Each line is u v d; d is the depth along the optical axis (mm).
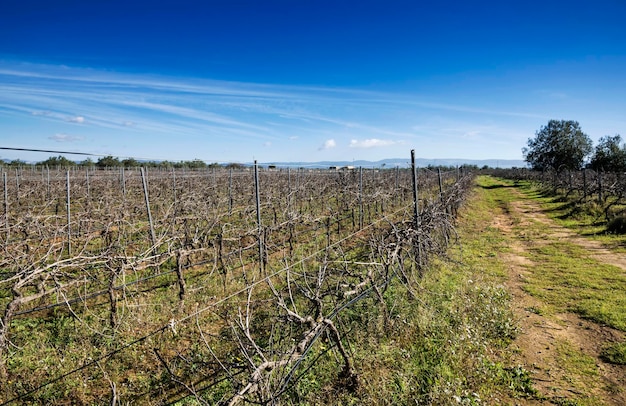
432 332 5660
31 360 5172
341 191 16578
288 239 12031
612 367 5098
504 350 5535
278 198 14391
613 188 17062
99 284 7875
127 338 5715
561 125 48125
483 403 4328
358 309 6031
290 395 4215
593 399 4465
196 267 9195
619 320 6320
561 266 9469
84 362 5105
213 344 5488
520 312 6859
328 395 4293
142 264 7383
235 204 17125
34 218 8312
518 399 4477
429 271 8305
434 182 30766
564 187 25484
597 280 8328
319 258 8531
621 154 38281
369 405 4180
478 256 10555
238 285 7746
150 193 18500
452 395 4258
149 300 7117
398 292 6855
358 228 14234
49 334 5891
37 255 8891
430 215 7844
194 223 11656
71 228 10484
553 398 4492
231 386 4320
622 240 11672
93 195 17094
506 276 8836
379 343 5375
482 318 6215
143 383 4738
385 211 17594
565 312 6844
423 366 4875
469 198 23312
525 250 11305
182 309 6602
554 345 5703
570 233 13336
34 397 4484
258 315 6273
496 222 16578
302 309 6219
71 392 4594
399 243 6137
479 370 4836
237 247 10141
